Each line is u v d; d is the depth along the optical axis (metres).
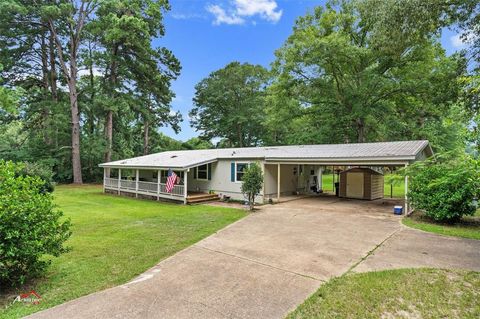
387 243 6.43
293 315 3.42
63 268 5.02
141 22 22.38
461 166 8.20
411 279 4.36
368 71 18.58
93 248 6.22
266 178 14.58
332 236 7.16
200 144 40.84
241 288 4.20
